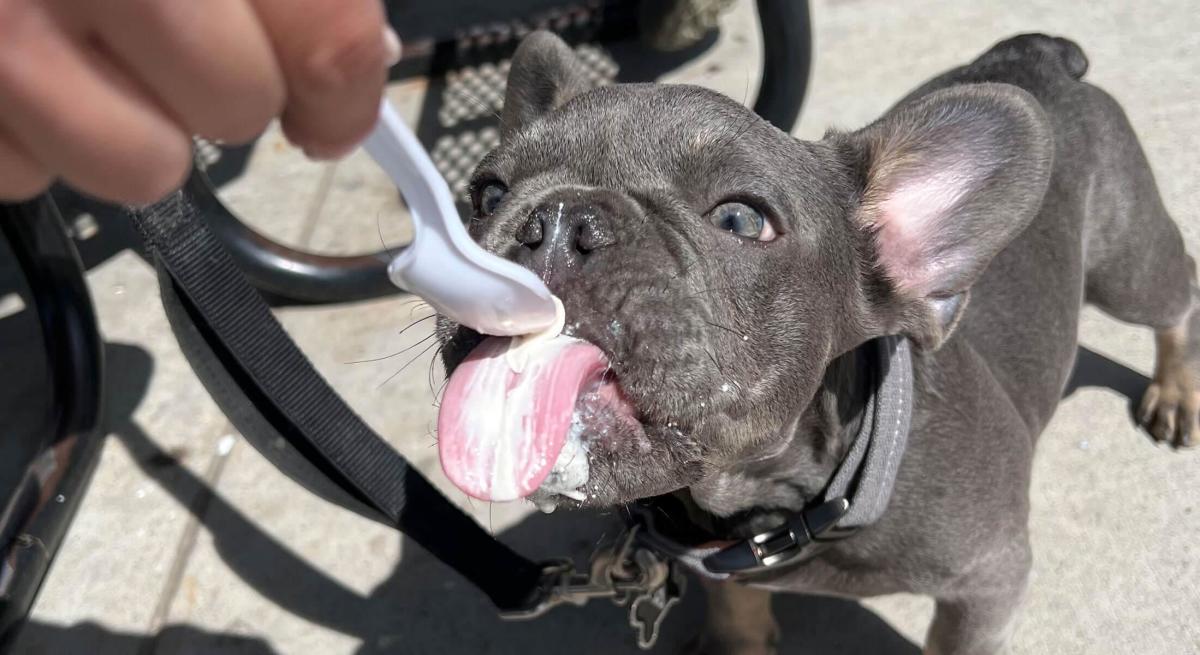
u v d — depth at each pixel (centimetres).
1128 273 51
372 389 62
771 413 32
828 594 42
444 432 25
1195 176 67
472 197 37
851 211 36
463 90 83
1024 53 51
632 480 29
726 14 85
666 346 29
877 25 82
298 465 40
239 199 77
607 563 41
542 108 42
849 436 36
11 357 65
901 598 50
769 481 38
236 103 10
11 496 56
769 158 33
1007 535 39
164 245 36
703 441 30
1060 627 48
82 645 52
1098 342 60
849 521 35
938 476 37
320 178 77
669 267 30
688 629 50
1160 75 73
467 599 52
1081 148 48
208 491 58
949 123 35
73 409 55
